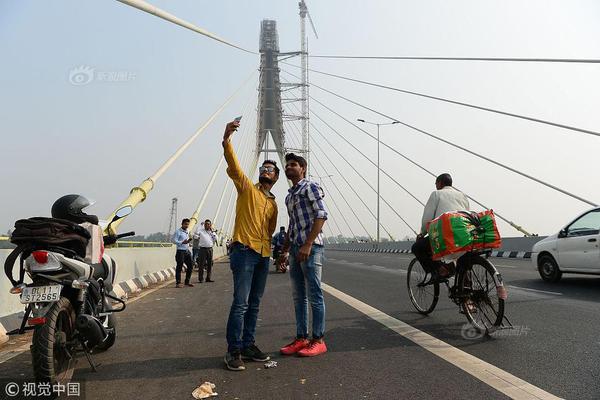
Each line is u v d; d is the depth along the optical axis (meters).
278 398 3.04
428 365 3.65
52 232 3.45
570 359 3.73
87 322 3.50
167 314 6.68
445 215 4.81
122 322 6.08
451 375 3.39
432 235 4.99
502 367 3.54
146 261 12.11
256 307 4.05
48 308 3.31
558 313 5.73
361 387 3.20
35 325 3.24
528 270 12.22
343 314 6.04
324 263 18.70
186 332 5.27
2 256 5.34
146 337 5.06
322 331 4.16
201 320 6.04
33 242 3.41
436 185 5.63
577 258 8.68
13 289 3.30
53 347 3.24
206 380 3.46
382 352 4.09
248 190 4.04
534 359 3.74
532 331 4.74
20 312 5.50
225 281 12.36
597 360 3.69
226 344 4.61
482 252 4.90
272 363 3.83
